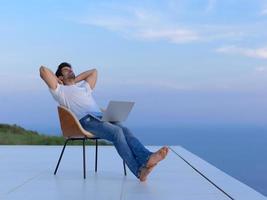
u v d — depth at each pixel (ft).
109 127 15.38
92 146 30.78
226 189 14.01
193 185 14.90
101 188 14.28
